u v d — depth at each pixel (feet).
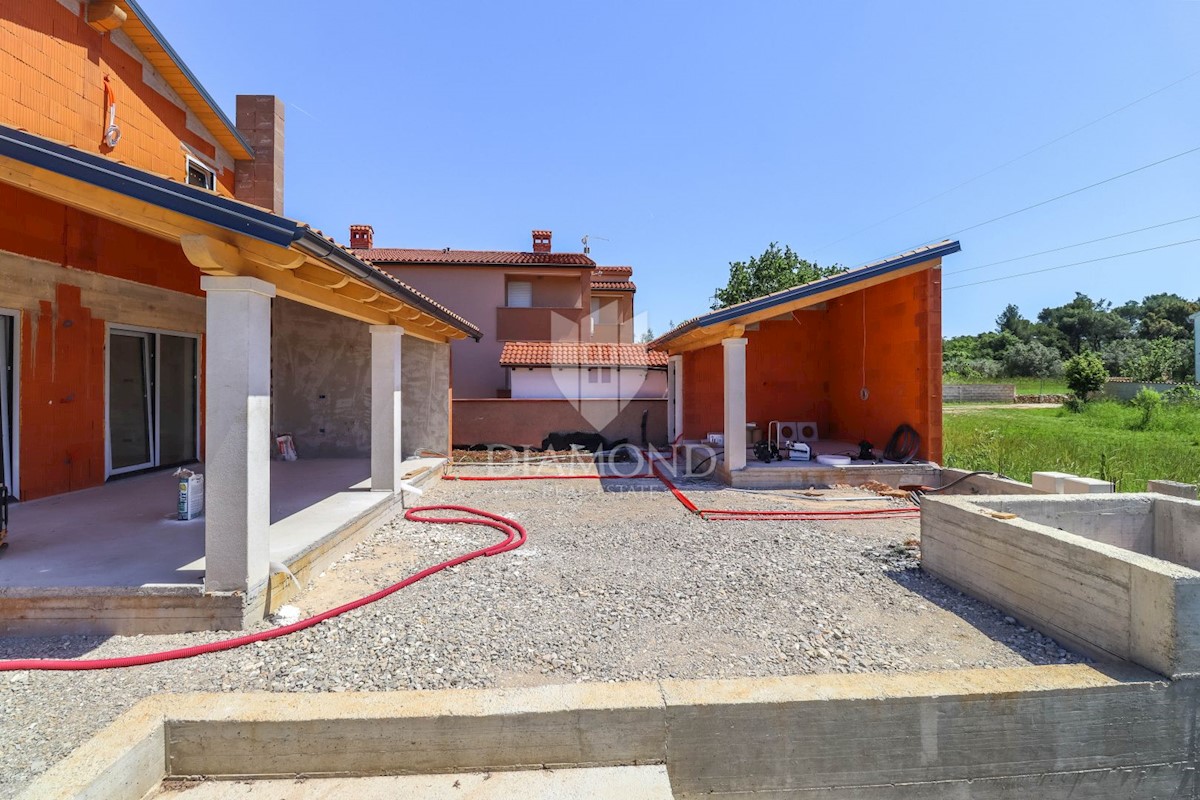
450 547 18.90
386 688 9.91
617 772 8.34
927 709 8.92
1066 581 11.84
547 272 64.85
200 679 10.13
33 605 11.73
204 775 8.12
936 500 16.02
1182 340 158.81
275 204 35.50
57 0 20.01
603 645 11.65
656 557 17.83
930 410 29.76
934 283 29.68
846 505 25.57
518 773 8.30
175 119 27.81
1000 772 9.16
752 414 40.01
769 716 8.67
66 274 20.62
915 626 12.78
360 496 21.88
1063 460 32.99
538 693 8.79
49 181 10.62
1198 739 9.59
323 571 16.07
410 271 63.82
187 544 14.79
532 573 16.22
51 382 20.21
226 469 12.04
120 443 23.70
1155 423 54.90
